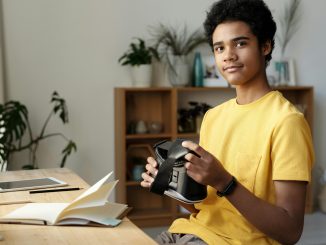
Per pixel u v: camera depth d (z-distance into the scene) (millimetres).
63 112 3303
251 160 1280
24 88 3455
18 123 3117
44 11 3455
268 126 1262
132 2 3662
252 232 1255
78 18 3541
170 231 1405
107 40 3621
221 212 1313
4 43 3375
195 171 1101
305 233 3400
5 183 1723
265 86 1354
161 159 1227
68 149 3273
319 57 4203
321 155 4246
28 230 1145
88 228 1161
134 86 3664
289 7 4066
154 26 3732
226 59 1306
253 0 1299
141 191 3832
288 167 1168
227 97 4027
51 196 1520
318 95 4234
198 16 3830
